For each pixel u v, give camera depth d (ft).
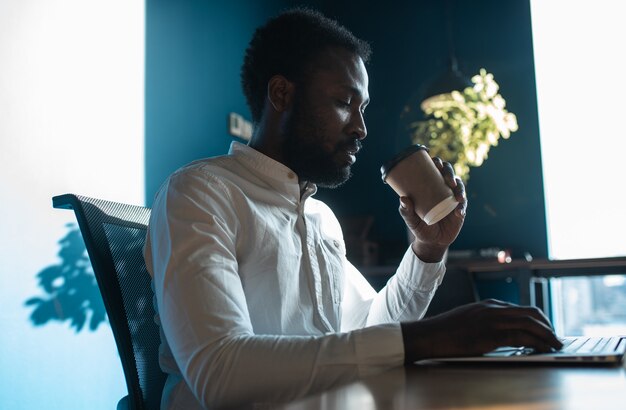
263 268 3.68
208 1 11.89
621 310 12.91
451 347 2.51
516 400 1.62
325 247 4.23
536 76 13.71
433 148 11.97
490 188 13.60
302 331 3.80
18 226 7.25
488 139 11.91
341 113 4.08
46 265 7.59
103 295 3.51
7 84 7.28
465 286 7.02
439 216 3.37
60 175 7.98
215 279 2.98
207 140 11.66
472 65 14.11
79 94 8.45
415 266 4.13
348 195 14.26
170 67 10.58
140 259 3.85
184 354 2.84
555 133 13.51
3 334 6.89
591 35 13.56
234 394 2.65
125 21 9.49
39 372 7.32
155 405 3.66
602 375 2.03
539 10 13.94
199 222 3.28
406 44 14.51
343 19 14.93
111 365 8.58
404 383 2.03
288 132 4.12
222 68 12.33
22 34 7.55
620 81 13.30
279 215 3.90
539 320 2.56
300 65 4.09
